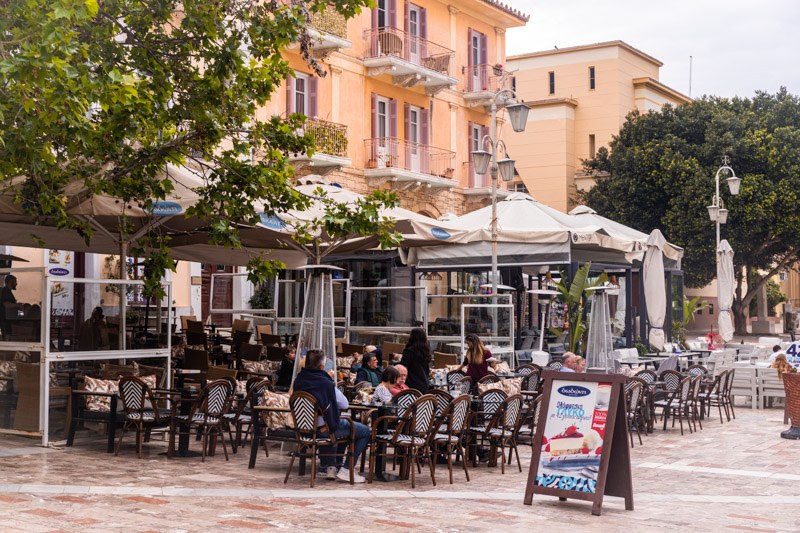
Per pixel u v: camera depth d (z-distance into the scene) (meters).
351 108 31.12
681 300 28.83
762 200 44.16
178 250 16.31
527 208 23.06
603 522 8.14
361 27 31.73
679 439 14.85
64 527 6.84
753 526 8.22
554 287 24.91
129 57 12.05
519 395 11.38
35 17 8.04
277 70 12.45
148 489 8.75
